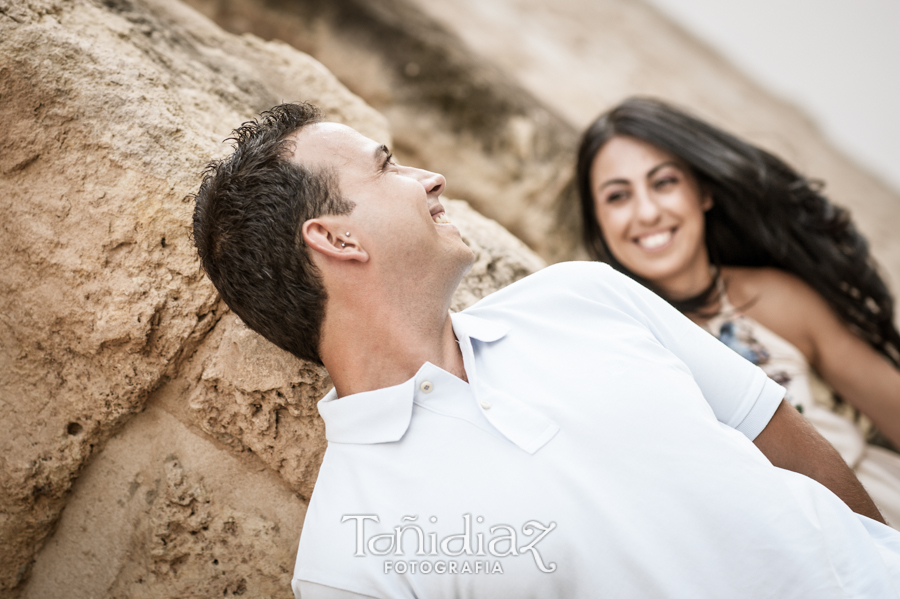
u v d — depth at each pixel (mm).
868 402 2418
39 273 1339
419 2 5488
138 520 1363
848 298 2408
